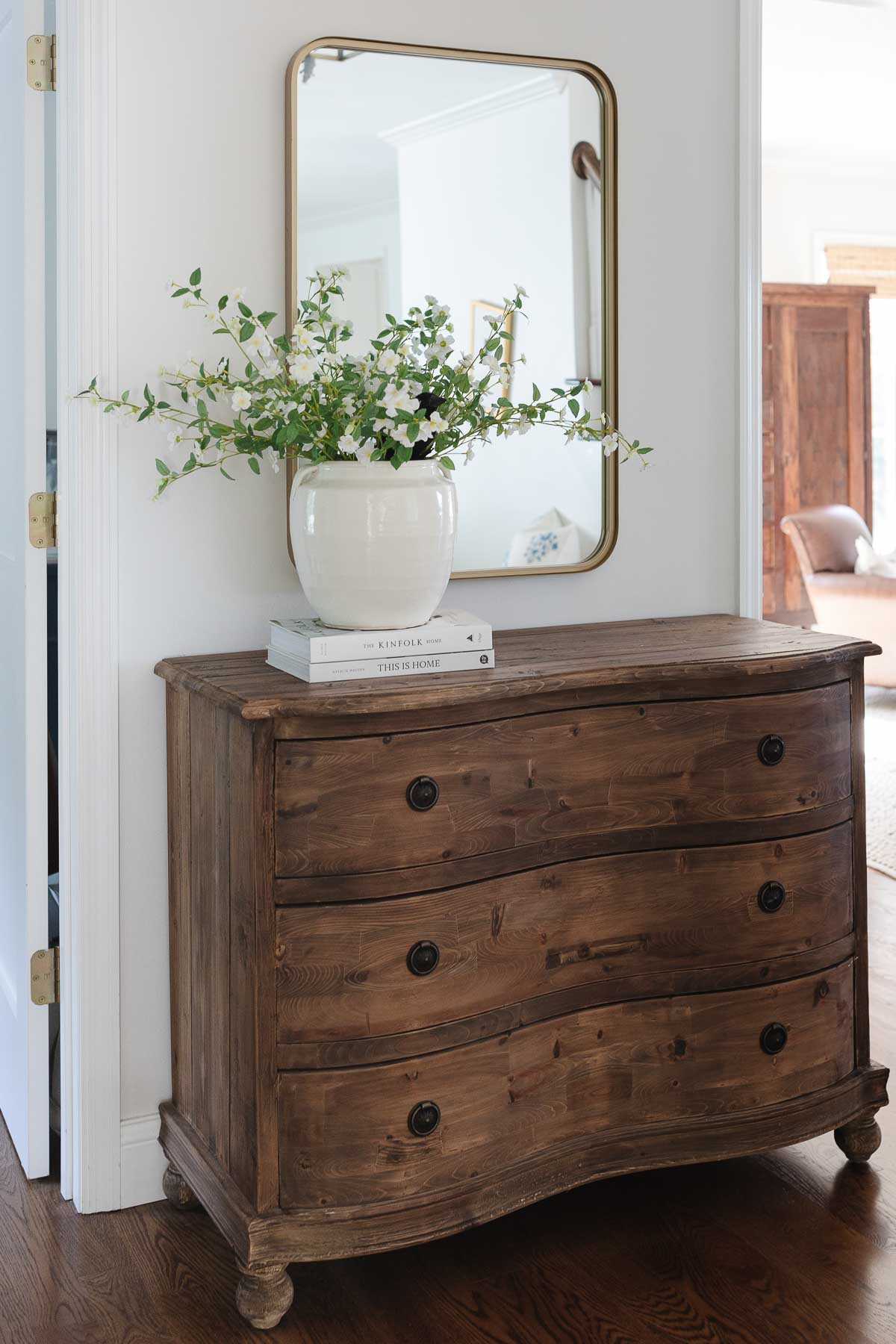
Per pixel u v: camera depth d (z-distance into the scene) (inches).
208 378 76.5
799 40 196.7
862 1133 85.3
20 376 81.4
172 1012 82.7
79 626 79.1
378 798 68.2
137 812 82.2
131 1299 72.4
